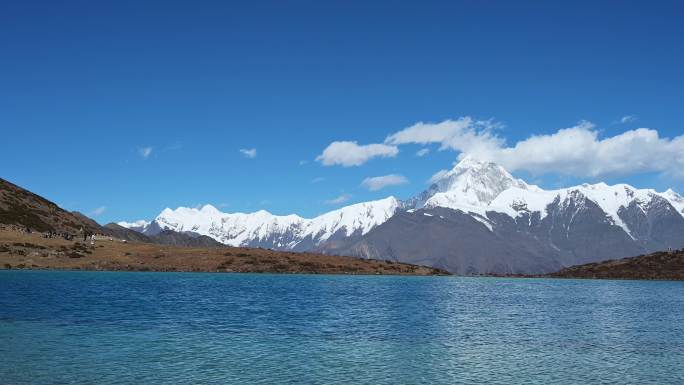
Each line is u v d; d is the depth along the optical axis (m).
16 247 178.75
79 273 162.62
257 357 54.34
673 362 55.56
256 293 122.38
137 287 125.56
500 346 62.88
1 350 54.75
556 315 95.56
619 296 146.88
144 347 57.66
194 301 101.75
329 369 50.38
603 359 56.59
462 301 120.25
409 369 50.97
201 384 44.56
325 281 172.62
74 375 46.25
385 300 114.94
